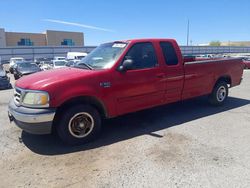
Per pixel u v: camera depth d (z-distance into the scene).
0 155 4.01
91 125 4.43
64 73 4.41
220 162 3.61
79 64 5.13
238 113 6.23
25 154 4.04
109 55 4.88
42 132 4.02
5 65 37.19
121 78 4.62
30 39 68.19
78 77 4.19
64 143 4.40
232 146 4.18
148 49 5.09
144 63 4.98
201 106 6.94
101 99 4.42
